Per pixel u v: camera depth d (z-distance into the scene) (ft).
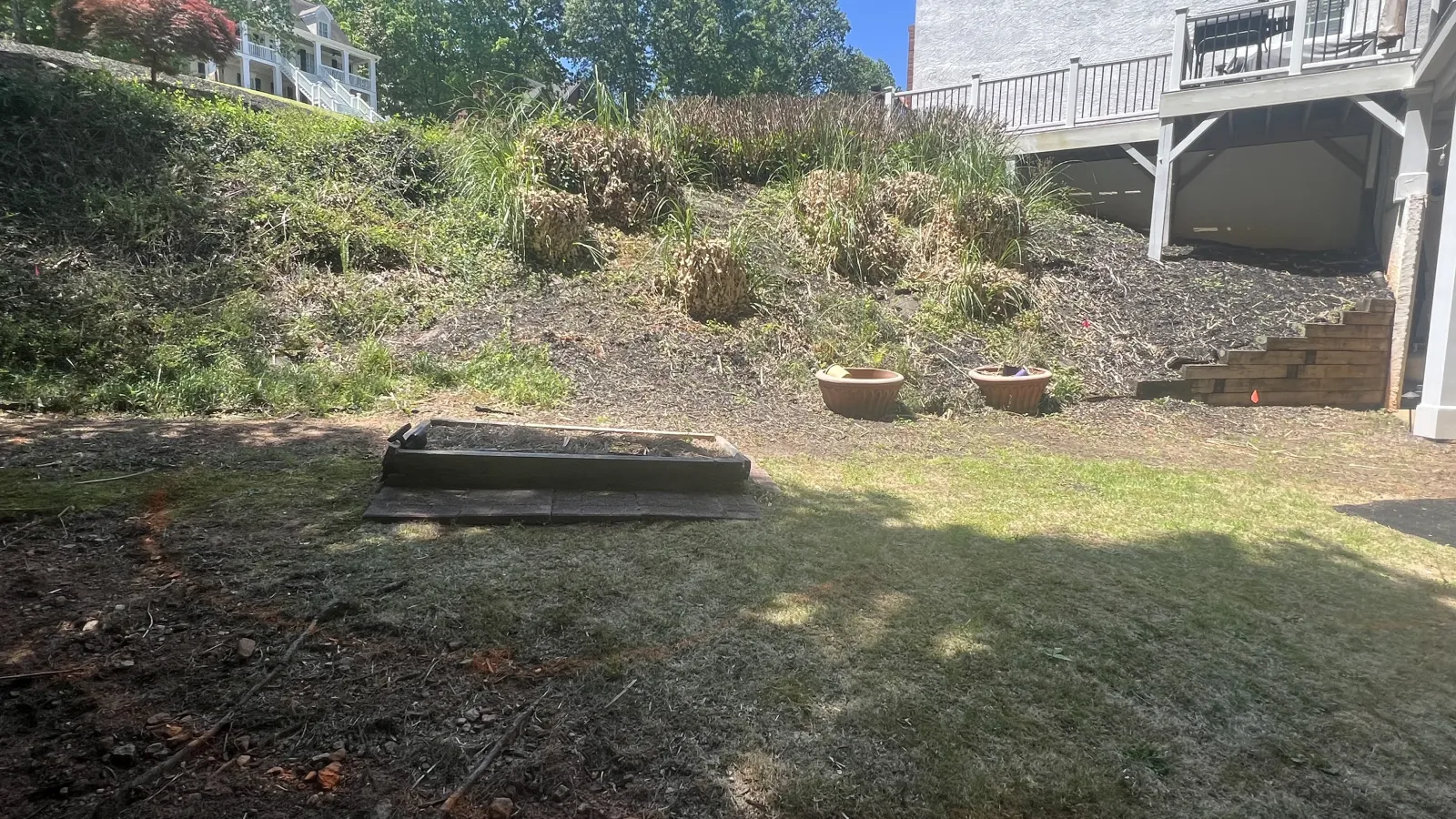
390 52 116.37
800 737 6.25
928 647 7.79
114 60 37.63
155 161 25.30
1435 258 28.91
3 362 16.93
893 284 28.78
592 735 6.18
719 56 136.56
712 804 5.51
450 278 24.90
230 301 21.11
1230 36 34.68
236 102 33.55
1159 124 32.30
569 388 20.18
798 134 36.37
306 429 15.83
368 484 12.12
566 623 7.94
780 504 12.53
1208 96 30.83
